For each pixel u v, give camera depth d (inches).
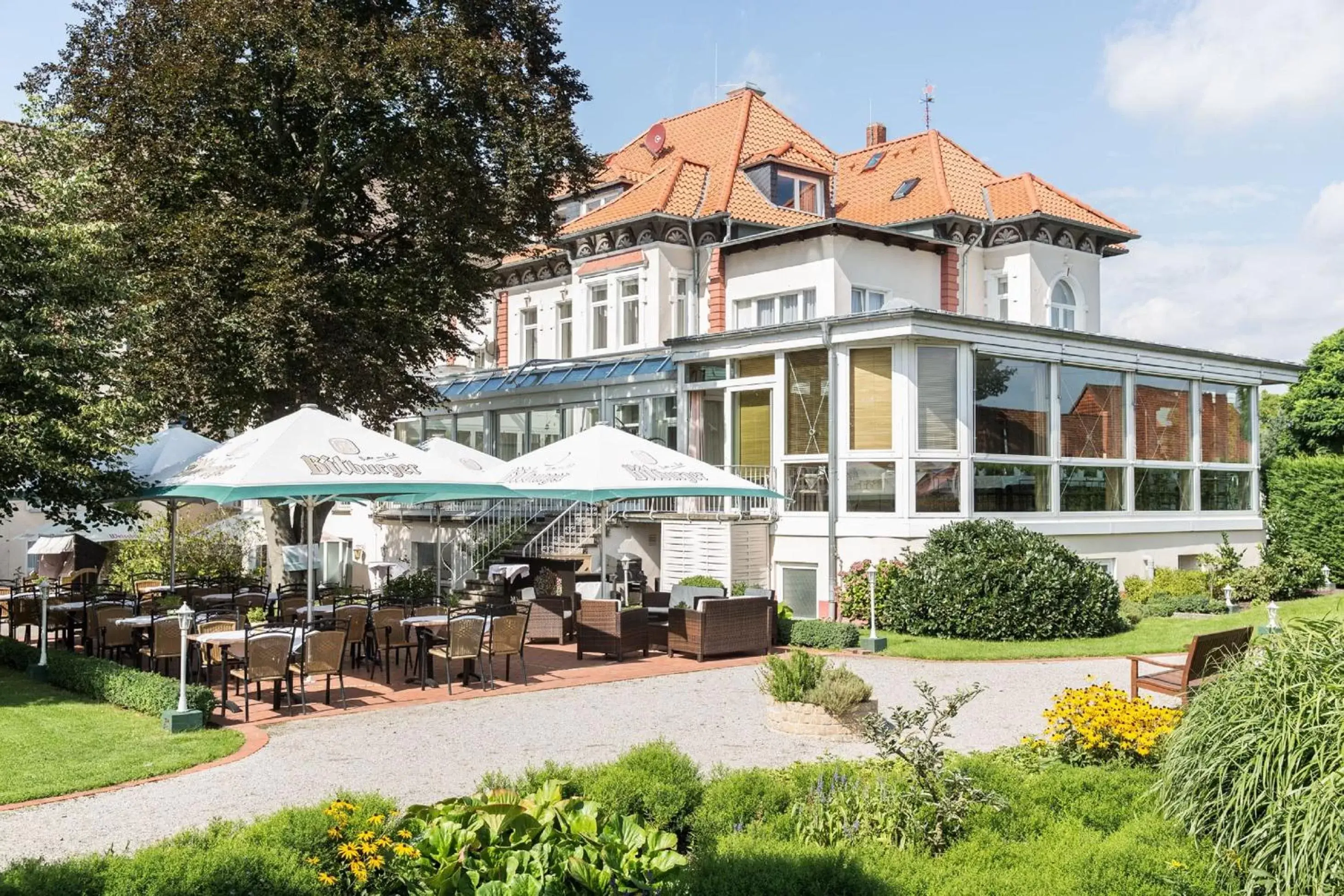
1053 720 339.6
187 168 765.9
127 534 993.5
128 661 606.2
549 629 689.0
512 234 884.6
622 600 770.2
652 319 1059.3
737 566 817.5
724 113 1286.9
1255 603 884.0
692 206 1072.2
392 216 984.9
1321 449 1311.5
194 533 995.3
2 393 593.6
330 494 490.0
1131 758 319.0
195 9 759.7
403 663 621.6
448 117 787.4
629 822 218.2
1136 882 215.9
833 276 970.1
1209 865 225.5
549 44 914.1
